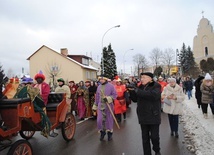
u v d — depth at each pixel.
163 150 6.91
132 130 9.80
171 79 8.42
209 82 11.07
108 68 63.53
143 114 5.91
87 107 13.19
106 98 8.22
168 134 8.88
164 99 8.44
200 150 6.61
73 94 14.36
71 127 8.63
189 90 22.44
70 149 7.39
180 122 11.38
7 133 5.42
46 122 6.89
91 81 13.73
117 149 7.23
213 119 11.09
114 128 10.26
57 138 8.83
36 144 8.06
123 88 11.97
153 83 5.93
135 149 7.17
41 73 8.48
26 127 6.66
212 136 7.80
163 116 13.23
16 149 5.53
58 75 45.50
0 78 6.09
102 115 8.27
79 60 49.31
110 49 64.56
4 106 5.84
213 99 10.96
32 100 6.42
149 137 6.07
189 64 73.69
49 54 46.25
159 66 68.56
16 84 6.56
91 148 7.43
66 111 8.20
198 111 13.94
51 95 8.41
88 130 10.09
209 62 69.75
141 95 5.81
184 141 7.81
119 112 11.77
